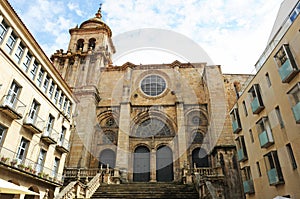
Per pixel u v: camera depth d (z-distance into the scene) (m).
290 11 15.10
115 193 16.25
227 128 25.12
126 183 20.86
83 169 23.16
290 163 14.38
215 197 12.08
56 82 21.97
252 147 19.48
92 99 28.36
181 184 19.03
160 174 24.38
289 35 14.78
